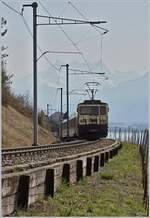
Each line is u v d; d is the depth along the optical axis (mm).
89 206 20766
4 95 78688
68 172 25641
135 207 23094
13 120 77000
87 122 70625
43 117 109812
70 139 84438
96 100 71562
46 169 21531
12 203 17172
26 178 18234
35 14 46406
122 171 38812
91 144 59281
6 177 16609
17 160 31500
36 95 48781
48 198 20922
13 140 67375
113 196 25266
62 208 19453
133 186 31016
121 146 75625
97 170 36344
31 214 17578
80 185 27562
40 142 81750
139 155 62438
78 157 31656
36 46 48000
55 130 136750
